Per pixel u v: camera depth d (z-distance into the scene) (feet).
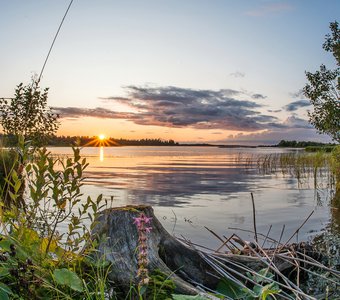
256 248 18.26
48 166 10.61
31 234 11.14
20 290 9.51
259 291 11.62
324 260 19.31
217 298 10.87
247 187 69.56
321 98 70.85
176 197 54.60
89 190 61.31
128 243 12.43
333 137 71.41
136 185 70.18
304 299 12.75
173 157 246.27
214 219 37.52
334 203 50.44
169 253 13.58
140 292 9.95
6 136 41.45
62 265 11.32
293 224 35.70
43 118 44.39
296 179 85.92
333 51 70.23
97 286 10.83
